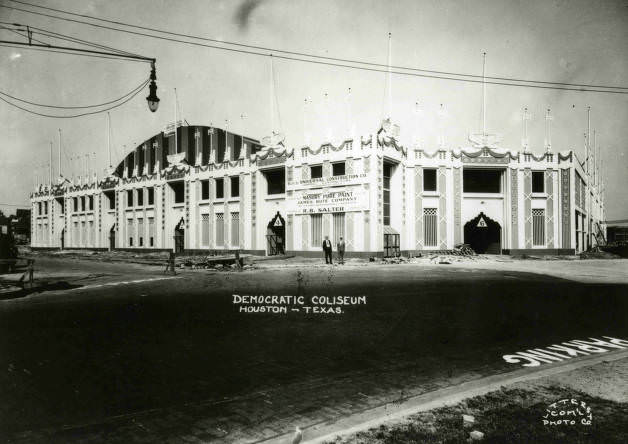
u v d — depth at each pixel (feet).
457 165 104.22
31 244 197.47
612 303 39.29
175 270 76.74
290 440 14.11
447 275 62.13
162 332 28.91
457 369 21.58
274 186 112.47
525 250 104.32
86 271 76.02
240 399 17.81
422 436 13.50
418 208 102.58
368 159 92.32
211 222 123.34
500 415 14.94
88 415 16.20
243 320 32.76
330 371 21.39
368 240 92.07
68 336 27.73
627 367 20.66
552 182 105.29
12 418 15.88
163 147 148.36
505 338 27.55
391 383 19.69
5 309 37.14
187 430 14.99
